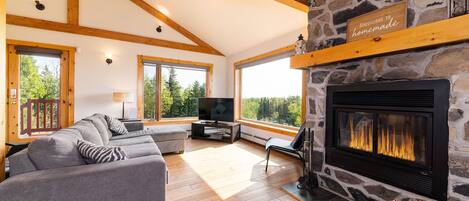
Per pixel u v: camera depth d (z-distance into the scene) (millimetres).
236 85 5539
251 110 5141
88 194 1439
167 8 4766
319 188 2426
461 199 1475
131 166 1568
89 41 4418
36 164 1472
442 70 1574
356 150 2166
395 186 1845
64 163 1530
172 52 5258
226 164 3262
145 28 4965
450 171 1528
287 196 2271
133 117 4832
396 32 1685
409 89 1739
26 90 4066
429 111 1635
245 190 2389
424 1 1677
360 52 1926
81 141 1727
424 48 1641
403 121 1874
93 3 4461
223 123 5039
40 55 4074
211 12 4207
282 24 3715
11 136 3908
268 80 4586
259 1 3381
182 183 2551
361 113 2182
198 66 5609
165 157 3607
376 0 1996
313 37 2607
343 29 2268
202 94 5812
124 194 1543
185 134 3928
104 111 4559
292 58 2617
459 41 1434
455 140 1507
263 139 4461
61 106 4266
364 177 2064
